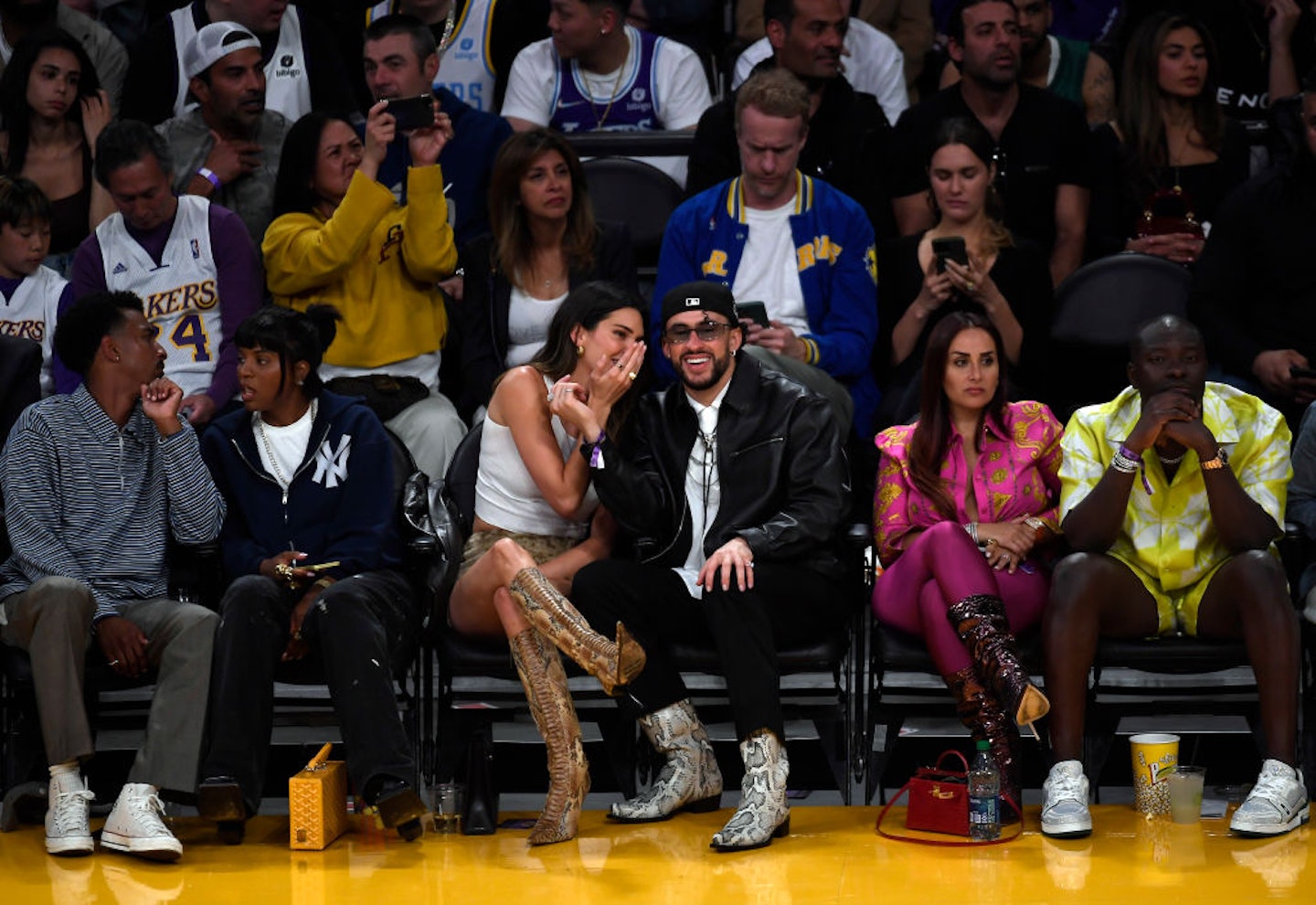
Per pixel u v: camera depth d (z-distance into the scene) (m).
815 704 17.50
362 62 26.00
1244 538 17.02
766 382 17.84
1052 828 16.05
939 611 16.86
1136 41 23.30
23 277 21.09
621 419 18.08
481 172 23.03
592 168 22.81
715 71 26.64
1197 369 17.16
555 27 24.25
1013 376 20.97
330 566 17.47
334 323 20.00
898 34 26.88
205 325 20.94
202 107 22.75
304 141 21.14
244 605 16.50
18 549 17.31
